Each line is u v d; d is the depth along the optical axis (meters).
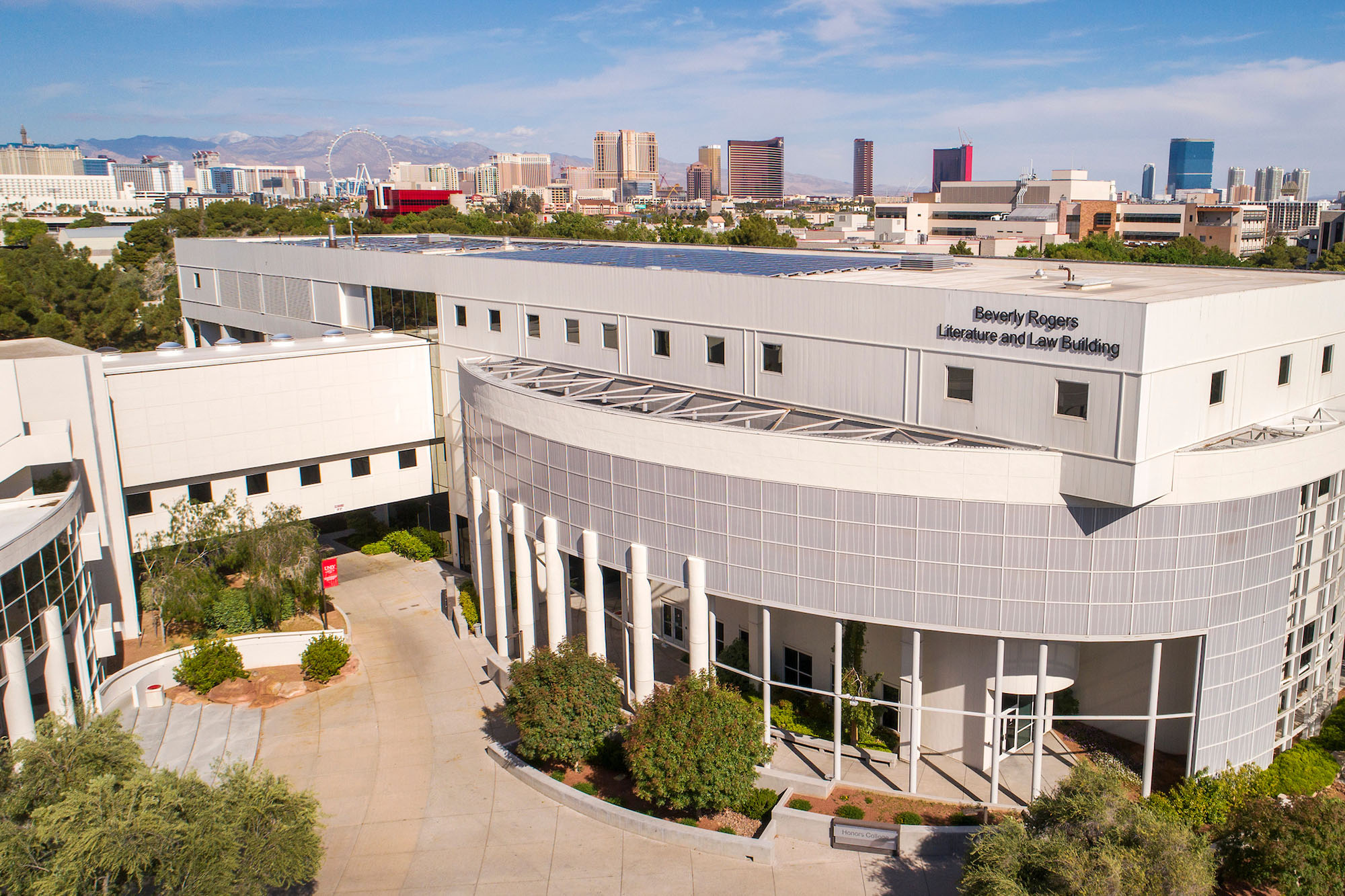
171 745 35.59
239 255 70.56
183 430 46.25
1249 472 28.53
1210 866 23.14
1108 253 157.00
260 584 44.06
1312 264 161.88
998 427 30.42
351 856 29.02
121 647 43.16
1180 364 27.72
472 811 31.38
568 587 43.19
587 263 48.22
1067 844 21.92
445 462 55.09
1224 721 30.20
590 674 33.00
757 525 31.80
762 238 155.00
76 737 25.53
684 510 33.22
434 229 172.88
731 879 27.56
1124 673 34.09
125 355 47.50
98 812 22.45
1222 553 28.83
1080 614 28.88
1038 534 28.70
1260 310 30.94
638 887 27.30
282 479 50.31
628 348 43.34
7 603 30.94
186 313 80.00
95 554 38.56
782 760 33.22
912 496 29.41
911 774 31.11
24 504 35.22
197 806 23.89
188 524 45.41
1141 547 28.39
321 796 32.28
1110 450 27.34
